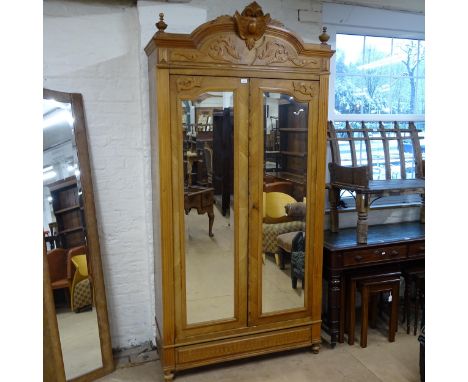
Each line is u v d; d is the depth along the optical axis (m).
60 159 2.41
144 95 2.60
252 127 2.35
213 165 2.33
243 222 2.43
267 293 2.56
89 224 2.51
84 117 2.53
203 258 2.40
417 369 2.54
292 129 2.44
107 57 2.56
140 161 2.70
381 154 3.33
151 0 2.53
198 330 2.44
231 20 2.21
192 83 2.22
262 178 2.43
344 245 2.73
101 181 2.63
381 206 3.36
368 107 3.39
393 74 3.44
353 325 2.80
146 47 2.37
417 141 3.36
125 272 2.76
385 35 3.32
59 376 2.30
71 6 2.45
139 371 2.56
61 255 2.39
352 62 3.29
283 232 2.53
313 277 2.62
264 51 2.30
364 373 2.51
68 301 2.40
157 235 2.52
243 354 2.55
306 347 2.78
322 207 2.57
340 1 3.02
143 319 2.85
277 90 2.36
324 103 2.47
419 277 2.87
